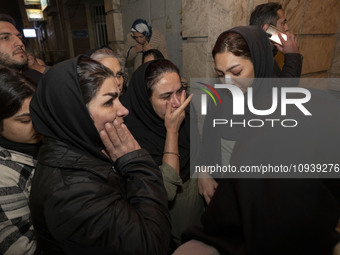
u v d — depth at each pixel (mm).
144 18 3408
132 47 2986
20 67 1924
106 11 4348
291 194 407
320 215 394
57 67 723
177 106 1130
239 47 836
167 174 1020
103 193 649
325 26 2617
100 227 619
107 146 798
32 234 861
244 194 434
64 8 8203
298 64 1377
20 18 10797
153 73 1133
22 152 944
